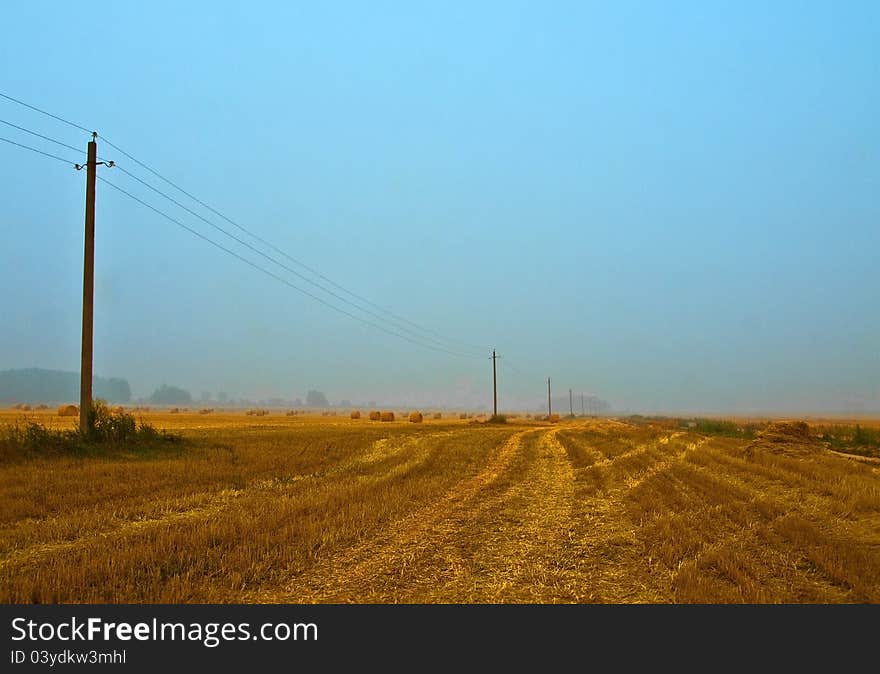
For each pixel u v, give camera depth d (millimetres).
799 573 11039
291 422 74812
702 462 27250
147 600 9359
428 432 52812
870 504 16969
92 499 17438
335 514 15703
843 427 53562
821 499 18281
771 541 12984
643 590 10273
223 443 33812
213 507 17016
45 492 18172
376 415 92938
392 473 24234
